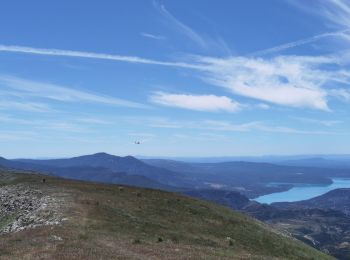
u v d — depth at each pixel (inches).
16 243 1596.9
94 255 1355.8
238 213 3078.2
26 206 2524.6
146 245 1704.0
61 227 1856.5
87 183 3467.0
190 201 2982.3
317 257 2449.6
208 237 2171.5
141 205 2615.7
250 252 2039.9
